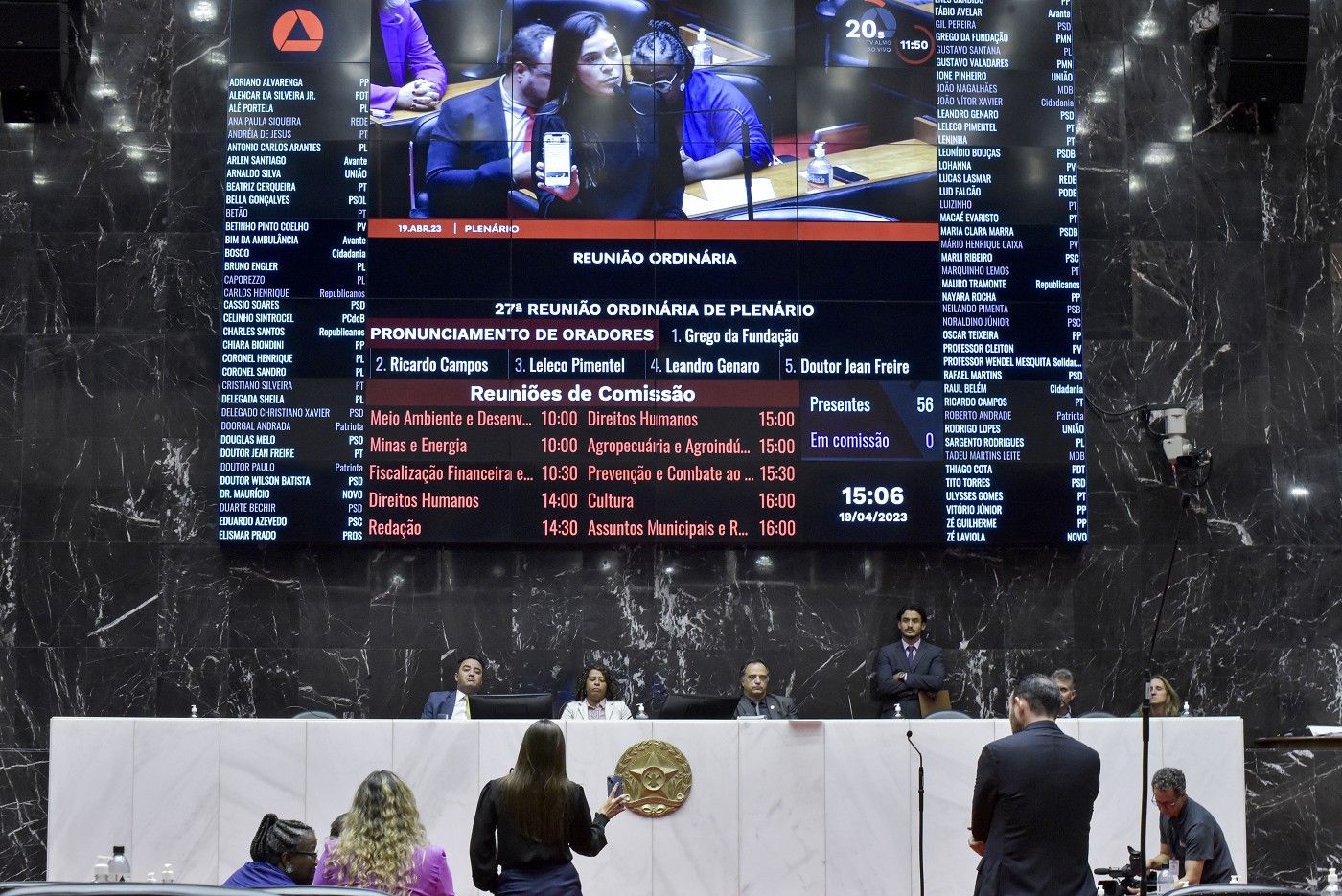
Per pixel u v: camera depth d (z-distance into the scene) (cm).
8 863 977
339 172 1028
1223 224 1086
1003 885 476
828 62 1058
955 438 1028
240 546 1012
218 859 754
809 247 1038
